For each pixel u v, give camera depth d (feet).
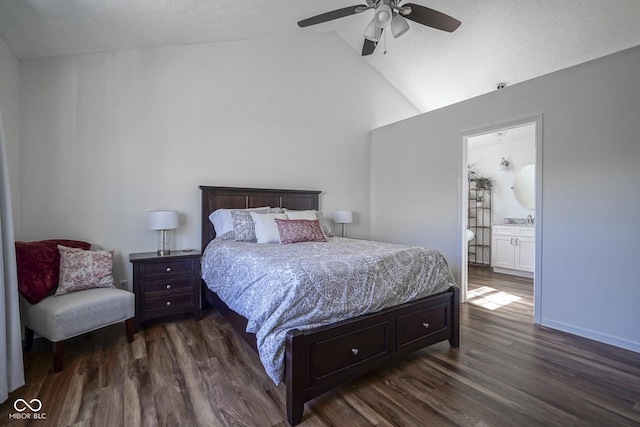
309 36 13.97
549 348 7.82
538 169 9.45
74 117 9.31
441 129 12.59
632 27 9.17
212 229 11.25
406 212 14.16
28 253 7.48
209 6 8.96
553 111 9.13
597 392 5.91
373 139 15.94
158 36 9.81
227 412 5.34
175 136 10.90
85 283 7.93
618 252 7.93
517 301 11.89
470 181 19.12
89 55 9.53
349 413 5.36
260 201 12.33
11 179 8.14
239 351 7.64
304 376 5.24
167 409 5.39
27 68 8.63
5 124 7.88
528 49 11.30
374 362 6.28
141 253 10.09
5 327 5.63
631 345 7.71
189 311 9.74
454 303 7.91
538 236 9.45
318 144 14.28
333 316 5.74
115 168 9.91
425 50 13.41
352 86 15.37
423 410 5.42
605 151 8.12
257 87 12.60
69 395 5.76
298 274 5.67
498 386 6.14
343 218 14.06
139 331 8.96
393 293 6.72
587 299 8.47
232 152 12.01
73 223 9.29
